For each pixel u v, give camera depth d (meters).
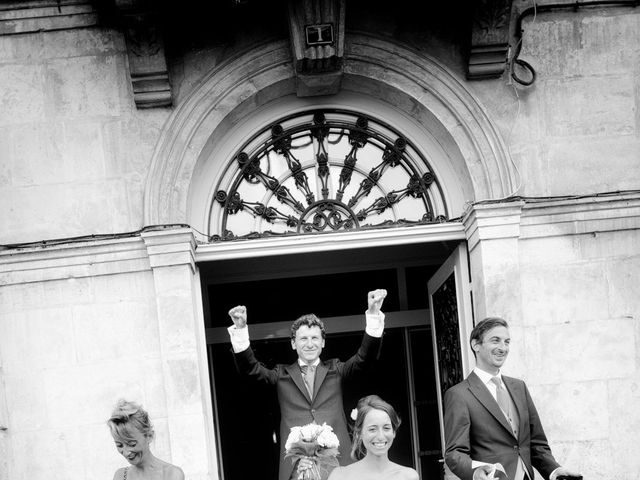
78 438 5.44
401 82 5.79
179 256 5.45
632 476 5.55
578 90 5.81
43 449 5.43
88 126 5.66
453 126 5.77
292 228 5.95
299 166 6.02
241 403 7.52
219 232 5.90
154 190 5.57
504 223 5.57
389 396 7.55
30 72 5.68
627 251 5.66
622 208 5.67
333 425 5.17
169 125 5.62
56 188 5.61
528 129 5.78
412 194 6.02
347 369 5.26
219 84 5.70
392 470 3.95
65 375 5.46
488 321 4.56
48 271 5.50
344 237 5.78
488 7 5.53
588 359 5.60
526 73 5.81
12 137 5.64
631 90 5.82
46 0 5.65
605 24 5.85
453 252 6.02
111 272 5.50
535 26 5.83
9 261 5.49
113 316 5.50
